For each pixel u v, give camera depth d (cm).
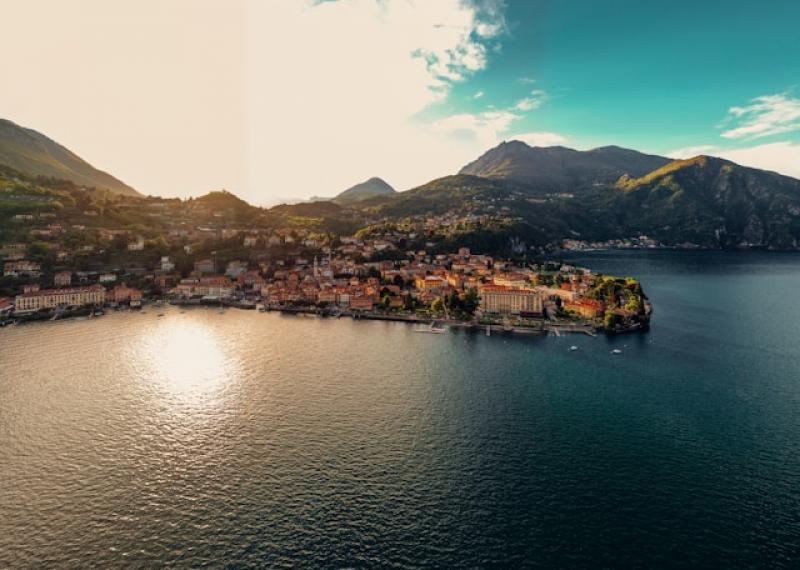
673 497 10800
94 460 12062
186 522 9838
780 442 13225
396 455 12388
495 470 11769
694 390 16912
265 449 12644
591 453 12588
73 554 8962
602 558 9012
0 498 10506
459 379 17850
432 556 8988
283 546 9188
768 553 9150
